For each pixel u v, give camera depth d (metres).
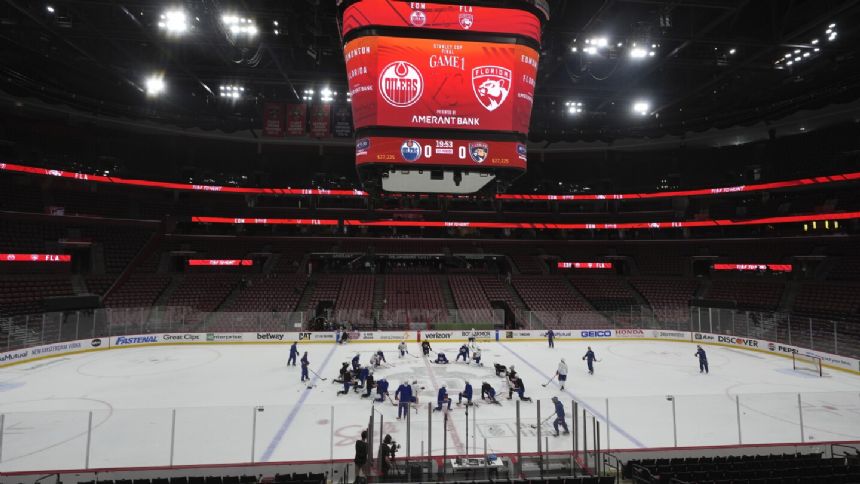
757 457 12.43
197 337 35.84
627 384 23.33
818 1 28.42
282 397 20.67
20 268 39.91
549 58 33.03
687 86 40.94
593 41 30.20
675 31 31.17
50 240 41.88
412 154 12.07
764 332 33.34
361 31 12.12
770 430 16.19
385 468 12.21
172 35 30.86
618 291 48.47
